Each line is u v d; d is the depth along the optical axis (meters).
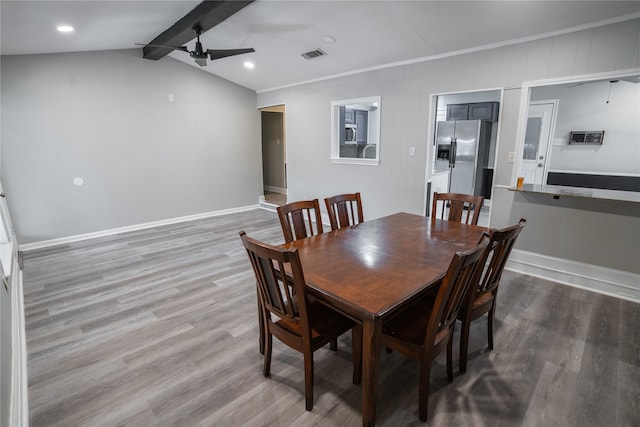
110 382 2.01
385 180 4.91
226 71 5.89
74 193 4.90
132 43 4.82
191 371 2.11
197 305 2.95
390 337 1.73
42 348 2.35
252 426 1.70
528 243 3.62
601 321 2.64
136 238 5.02
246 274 3.62
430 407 1.80
